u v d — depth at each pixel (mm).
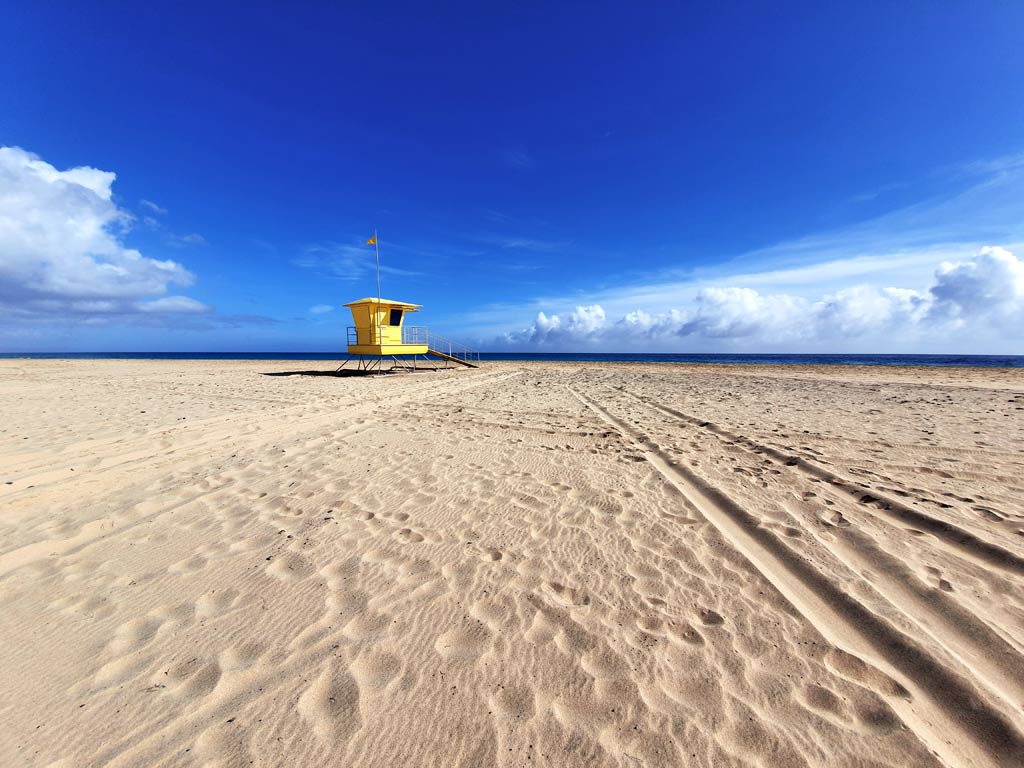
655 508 3877
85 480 4539
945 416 7938
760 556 3041
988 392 11617
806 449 5645
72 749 1628
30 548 3129
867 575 2756
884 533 3301
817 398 10812
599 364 30375
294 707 1815
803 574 2787
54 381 15188
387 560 2996
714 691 1888
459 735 1689
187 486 4418
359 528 3490
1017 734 1645
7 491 4191
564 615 2398
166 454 5543
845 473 4645
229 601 2533
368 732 1703
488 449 5918
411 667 2027
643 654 2102
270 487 4414
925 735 1671
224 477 4703
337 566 2918
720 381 16234
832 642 2174
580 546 3189
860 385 13984
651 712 1786
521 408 9477
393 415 8508
